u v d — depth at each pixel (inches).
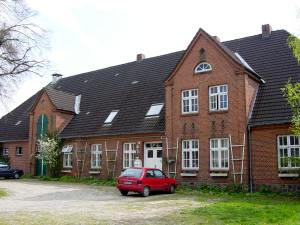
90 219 532.4
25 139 1541.6
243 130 929.5
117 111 1290.6
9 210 615.5
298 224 469.4
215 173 959.0
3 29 777.6
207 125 998.4
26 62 804.6
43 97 1472.7
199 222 506.3
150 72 1379.2
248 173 910.4
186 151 1038.4
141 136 1147.3
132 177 855.7
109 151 1226.0
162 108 1160.2
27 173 1498.5
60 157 1371.8
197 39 1051.9
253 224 474.6
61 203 718.5
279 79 986.7
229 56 980.6
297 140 863.7
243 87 944.9
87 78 1658.5
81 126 1354.6
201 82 1029.2
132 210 623.5
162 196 853.2
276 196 826.8
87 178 1249.4
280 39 1104.8
